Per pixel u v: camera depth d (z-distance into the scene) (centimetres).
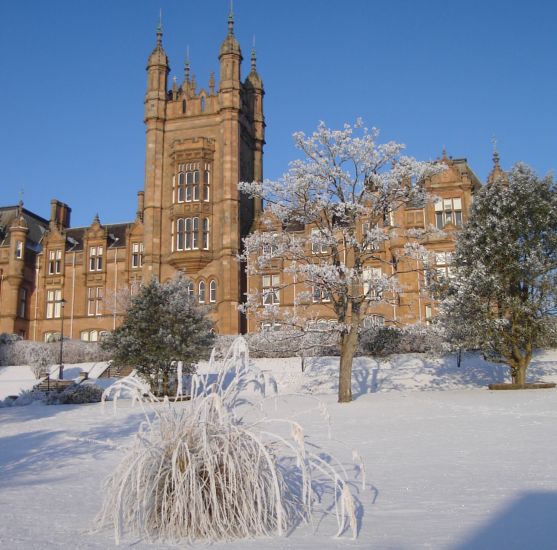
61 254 5938
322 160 2697
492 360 2969
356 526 645
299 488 789
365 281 2639
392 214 3906
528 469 962
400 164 2728
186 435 673
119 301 5231
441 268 4234
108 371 4275
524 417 1738
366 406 2245
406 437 1410
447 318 2902
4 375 4503
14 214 6444
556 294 2836
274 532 635
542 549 541
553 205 2916
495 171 4591
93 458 1292
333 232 2797
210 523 614
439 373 3550
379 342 3931
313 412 2019
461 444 1274
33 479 1033
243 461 651
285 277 4978
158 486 648
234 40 5231
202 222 4984
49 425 2005
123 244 5847
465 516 676
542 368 3525
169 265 5050
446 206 4531
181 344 3136
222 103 5106
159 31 5419
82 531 653
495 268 2905
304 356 3847
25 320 5850
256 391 829
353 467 1038
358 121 2747
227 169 4991
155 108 5262
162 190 5188
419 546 556
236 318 4716
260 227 5088
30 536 630
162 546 584
